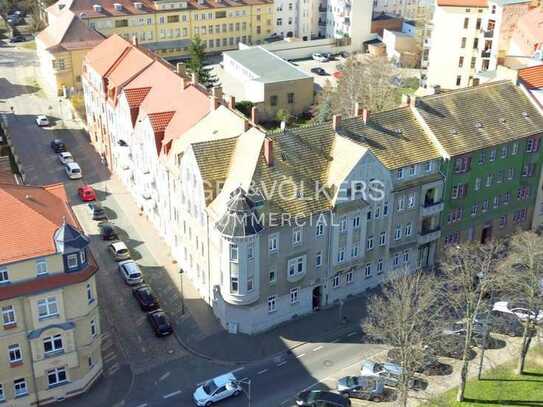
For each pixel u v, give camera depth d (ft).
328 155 268.62
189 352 252.01
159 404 227.40
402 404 213.46
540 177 327.88
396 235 288.92
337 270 273.75
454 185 296.51
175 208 293.64
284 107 482.69
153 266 302.66
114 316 269.44
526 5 445.37
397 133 285.64
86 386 231.71
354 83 419.95
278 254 254.27
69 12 504.43
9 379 215.92
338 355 252.21
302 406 225.15
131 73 363.97
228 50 615.57
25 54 592.60
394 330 225.56
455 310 250.78
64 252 209.97
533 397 231.30
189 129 293.02
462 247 272.10
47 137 430.20
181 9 576.20
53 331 216.33
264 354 252.01
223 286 254.88
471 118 302.86
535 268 237.86
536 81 329.11
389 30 627.05
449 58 485.15
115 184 375.45
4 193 213.87
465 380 226.99
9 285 206.49
